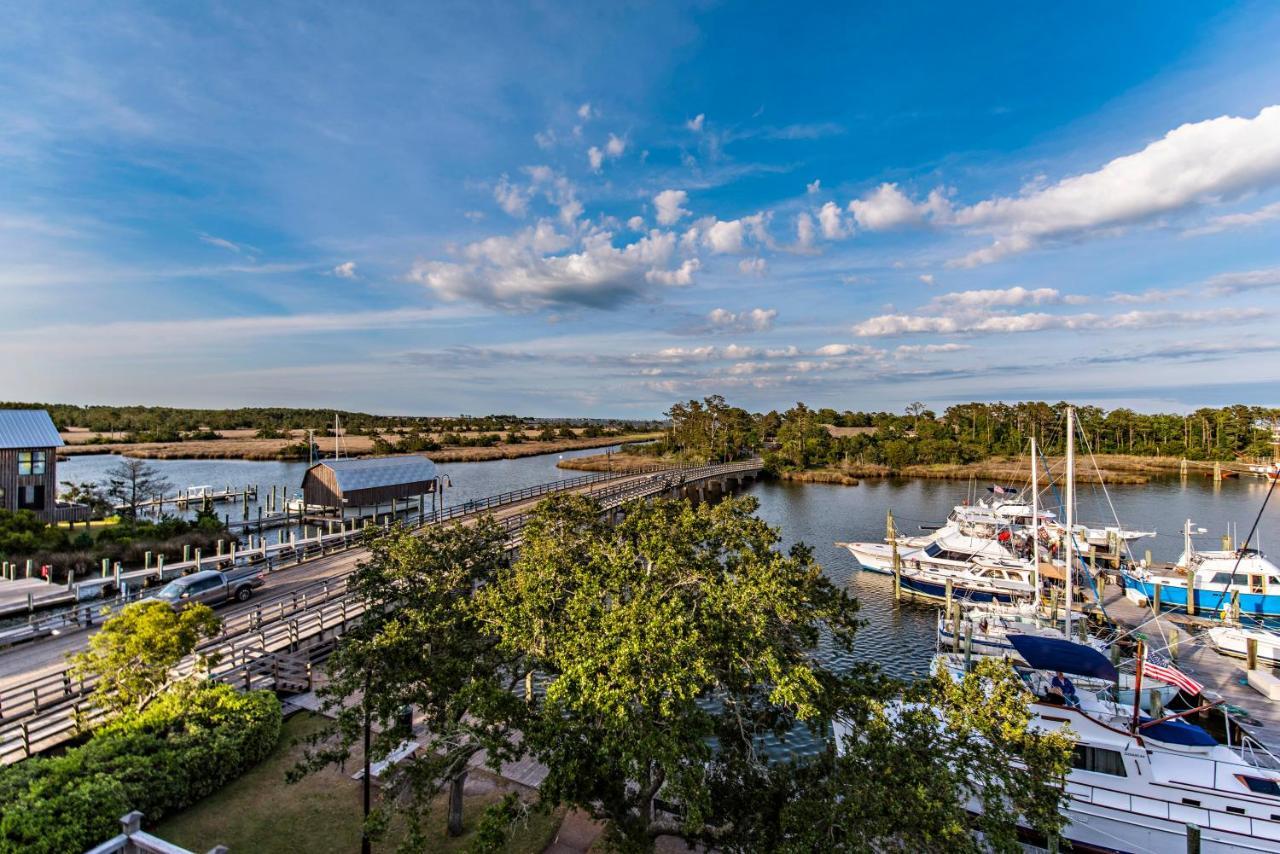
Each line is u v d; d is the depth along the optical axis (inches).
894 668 1147.9
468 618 566.3
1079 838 638.5
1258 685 1020.5
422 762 505.0
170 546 1711.4
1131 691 880.3
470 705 482.3
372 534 622.2
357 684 517.0
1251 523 2448.3
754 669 470.9
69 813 488.7
